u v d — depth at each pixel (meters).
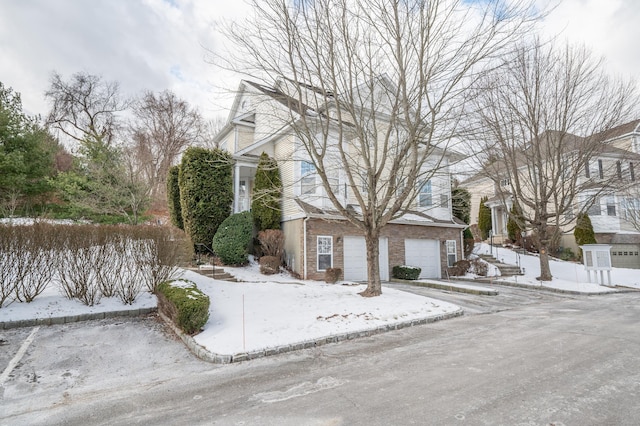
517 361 5.07
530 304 11.01
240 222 14.07
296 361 5.48
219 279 11.38
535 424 3.20
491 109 14.41
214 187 14.65
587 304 10.99
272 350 5.88
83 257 8.02
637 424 3.19
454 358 5.32
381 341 6.60
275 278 12.81
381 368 4.97
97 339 6.46
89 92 31.61
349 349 6.10
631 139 21.08
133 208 18.02
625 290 14.68
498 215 28.16
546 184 15.52
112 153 18.98
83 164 18.39
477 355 5.43
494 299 11.67
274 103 14.05
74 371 5.11
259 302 8.66
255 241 15.05
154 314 8.07
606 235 22.27
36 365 5.28
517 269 18.09
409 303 9.20
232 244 13.62
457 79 8.70
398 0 8.35
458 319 8.56
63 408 3.92
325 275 13.29
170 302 7.00
